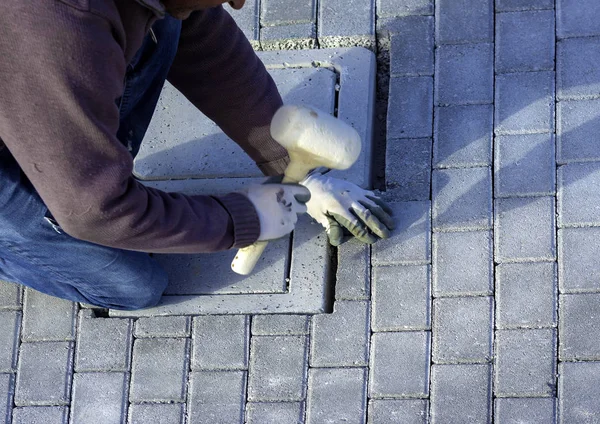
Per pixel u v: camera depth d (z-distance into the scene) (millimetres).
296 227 2797
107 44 1585
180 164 2975
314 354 2643
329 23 3072
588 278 2559
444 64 2922
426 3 3023
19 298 2887
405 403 2541
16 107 1535
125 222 1783
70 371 2771
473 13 2973
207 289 2787
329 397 2590
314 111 1954
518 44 2895
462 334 2576
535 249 2621
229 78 2367
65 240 2295
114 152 1666
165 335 2758
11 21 1481
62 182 1629
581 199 2646
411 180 2785
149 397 2695
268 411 2609
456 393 2520
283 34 3090
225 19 2281
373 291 2672
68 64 1519
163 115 3059
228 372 2676
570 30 2873
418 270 2670
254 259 2467
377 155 2961
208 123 3023
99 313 2869
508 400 2482
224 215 2061
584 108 2762
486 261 2637
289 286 2740
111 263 2441
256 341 2691
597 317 2514
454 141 2805
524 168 2723
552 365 2492
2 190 2072
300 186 2191
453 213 2713
